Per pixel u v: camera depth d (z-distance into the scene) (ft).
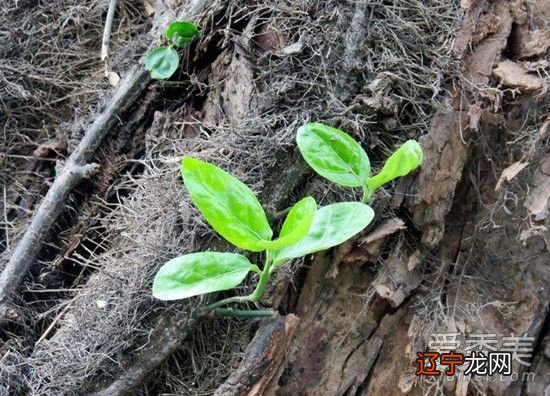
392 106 0.98
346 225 0.82
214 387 0.93
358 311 1.00
